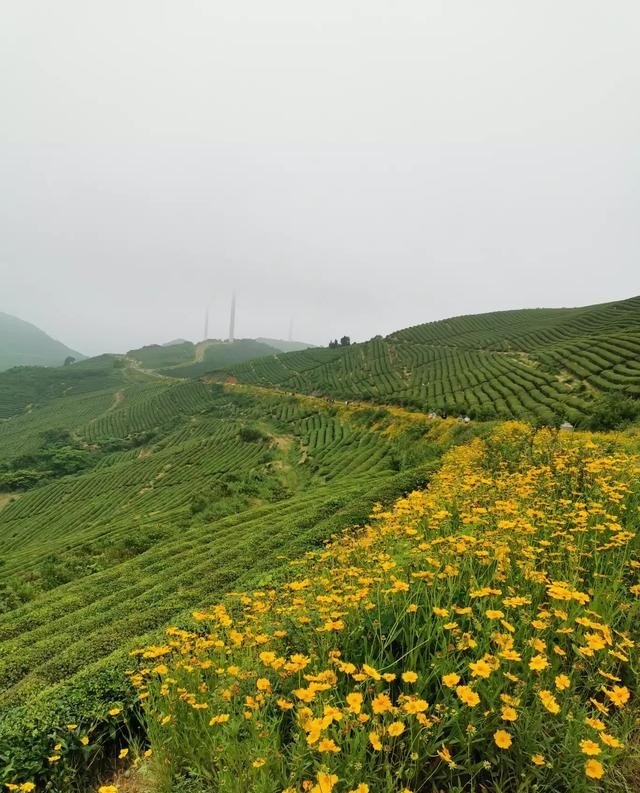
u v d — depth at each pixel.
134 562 16.95
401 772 2.45
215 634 4.55
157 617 9.50
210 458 56.16
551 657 3.10
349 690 3.16
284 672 3.38
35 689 7.46
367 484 19.69
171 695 3.56
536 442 11.43
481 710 2.81
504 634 2.96
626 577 4.30
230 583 10.82
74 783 4.64
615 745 2.28
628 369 40.84
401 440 35.97
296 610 4.43
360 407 63.62
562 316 100.56
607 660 3.12
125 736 4.98
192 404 105.31
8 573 24.14
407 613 3.62
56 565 20.88
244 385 110.88
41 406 139.50
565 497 6.43
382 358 107.44
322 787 2.17
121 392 137.12
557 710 2.44
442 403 51.53
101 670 5.99
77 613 12.34
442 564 4.31
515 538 4.61
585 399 36.41
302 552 11.57
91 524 44.31
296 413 71.44
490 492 6.99
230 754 2.77
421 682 2.96
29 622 13.10
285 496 29.91
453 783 2.71
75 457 79.00
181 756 3.23
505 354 78.06
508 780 2.53
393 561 4.37
